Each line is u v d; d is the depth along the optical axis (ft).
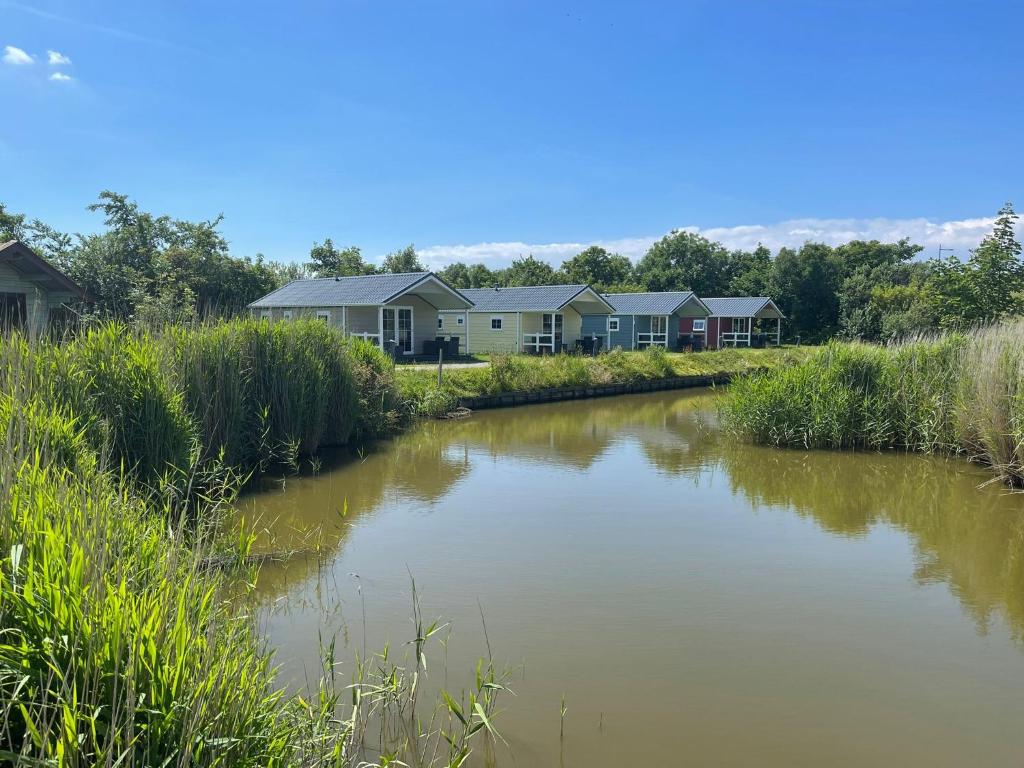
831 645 17.08
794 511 29.43
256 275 101.86
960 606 19.61
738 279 189.57
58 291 51.11
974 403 37.04
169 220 94.53
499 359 68.95
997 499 31.65
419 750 12.44
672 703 14.37
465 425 54.34
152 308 39.83
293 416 36.11
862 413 42.80
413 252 177.78
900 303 137.69
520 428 53.06
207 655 9.41
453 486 33.19
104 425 21.30
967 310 59.52
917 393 42.22
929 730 13.57
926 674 15.75
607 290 188.44
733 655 16.51
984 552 24.26
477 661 15.93
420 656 14.44
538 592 20.06
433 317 94.17
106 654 8.54
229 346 32.48
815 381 44.45
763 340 151.94
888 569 22.52
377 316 87.97
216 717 8.59
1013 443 33.35
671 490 32.99
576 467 38.22
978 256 60.80
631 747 12.85
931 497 31.96
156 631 8.99
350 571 21.39
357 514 27.81
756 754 12.75
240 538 18.86
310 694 13.88
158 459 24.21
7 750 7.67
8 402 16.78
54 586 8.87
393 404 49.06
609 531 26.18
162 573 11.24
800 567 22.59
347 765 11.30
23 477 12.00
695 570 22.16
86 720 7.95
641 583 20.94
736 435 46.62
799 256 176.65
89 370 23.84
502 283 203.21
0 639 8.86
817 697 14.71
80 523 10.49
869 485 34.27
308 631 17.10
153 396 24.40
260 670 11.02
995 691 15.06
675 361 92.84
